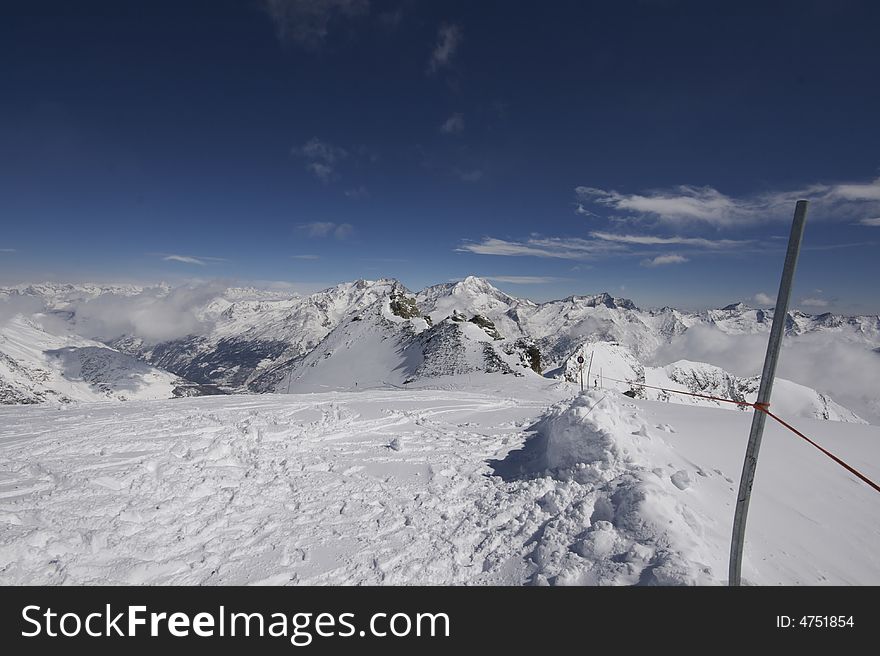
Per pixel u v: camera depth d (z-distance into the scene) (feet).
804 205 11.28
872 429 42.14
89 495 21.16
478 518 22.97
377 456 32.58
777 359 12.34
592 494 22.52
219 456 28.14
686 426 37.70
